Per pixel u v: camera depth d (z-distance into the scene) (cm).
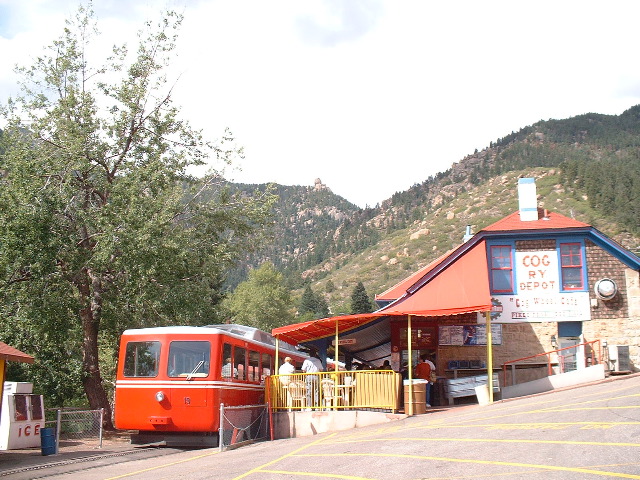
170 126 2889
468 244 2456
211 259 2845
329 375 2147
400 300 2470
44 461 1630
